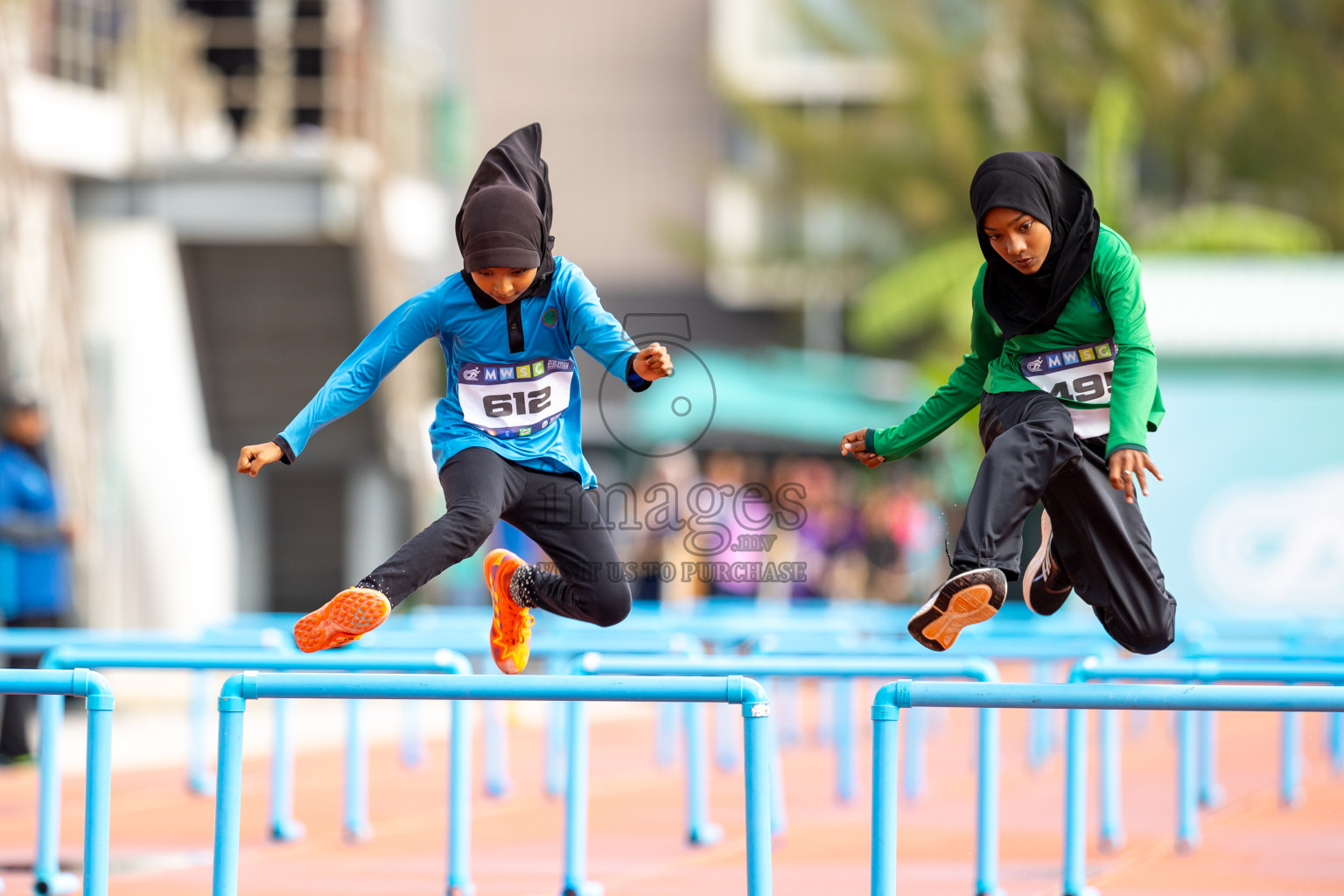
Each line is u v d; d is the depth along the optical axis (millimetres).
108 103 48469
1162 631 16594
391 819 28172
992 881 20047
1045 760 34500
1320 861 24016
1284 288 55938
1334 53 98375
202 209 48625
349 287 51219
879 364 103438
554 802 30266
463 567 60062
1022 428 15820
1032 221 15516
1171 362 55312
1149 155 99938
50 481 33531
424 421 59625
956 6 100500
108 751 15586
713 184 102750
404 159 58219
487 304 16391
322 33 52625
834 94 102125
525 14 105688
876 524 66625
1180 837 24828
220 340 52406
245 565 57156
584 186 106250
